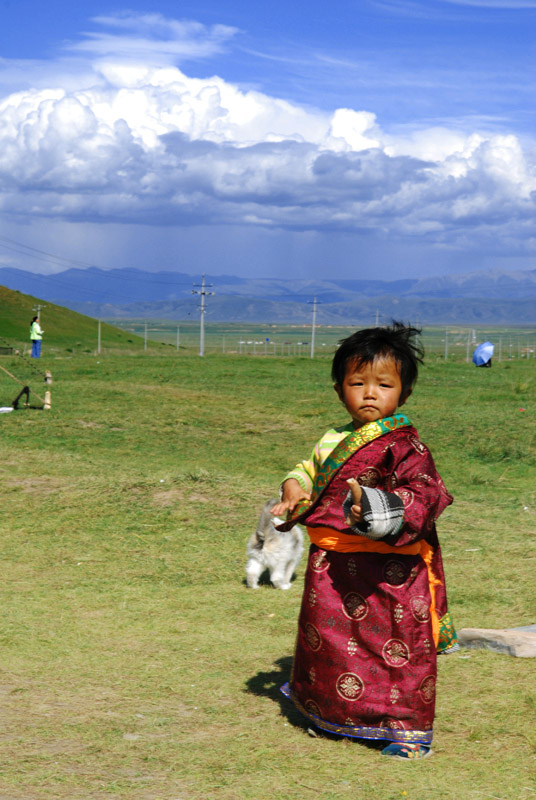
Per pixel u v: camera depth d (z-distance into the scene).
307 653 3.99
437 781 3.46
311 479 4.14
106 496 10.20
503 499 10.26
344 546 3.86
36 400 18.64
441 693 4.58
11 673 5.01
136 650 5.53
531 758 3.70
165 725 4.14
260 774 3.53
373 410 3.97
